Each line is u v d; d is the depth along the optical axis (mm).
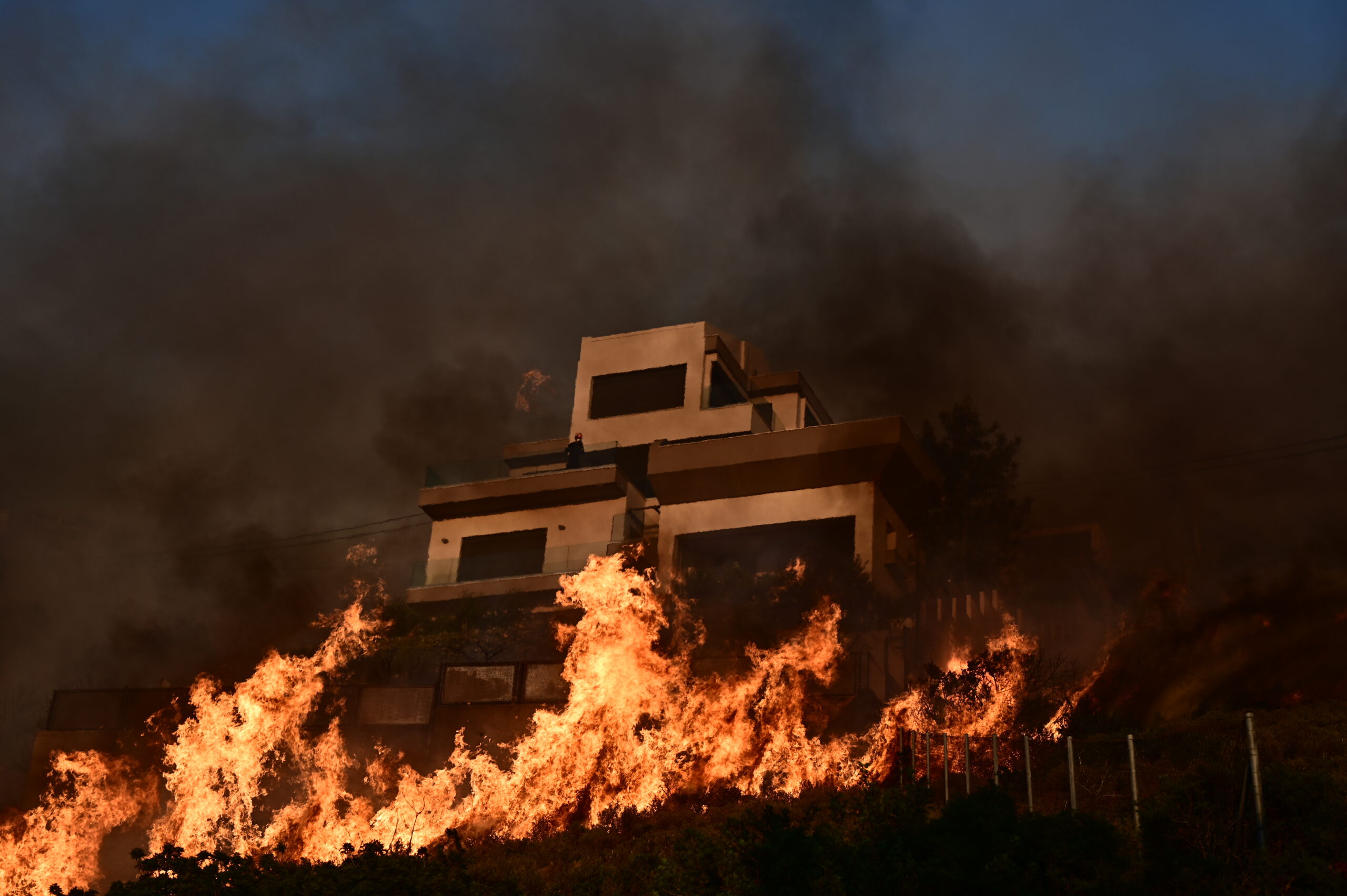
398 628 31250
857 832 14328
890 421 32938
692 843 13906
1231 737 17875
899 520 34531
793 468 33781
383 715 26094
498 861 17312
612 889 15211
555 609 35656
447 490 41406
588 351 43250
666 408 41094
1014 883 11383
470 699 25688
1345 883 10766
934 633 27891
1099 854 11602
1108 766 17641
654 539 36188
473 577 40281
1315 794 11781
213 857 14820
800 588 26812
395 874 14281
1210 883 10938
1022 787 18094
